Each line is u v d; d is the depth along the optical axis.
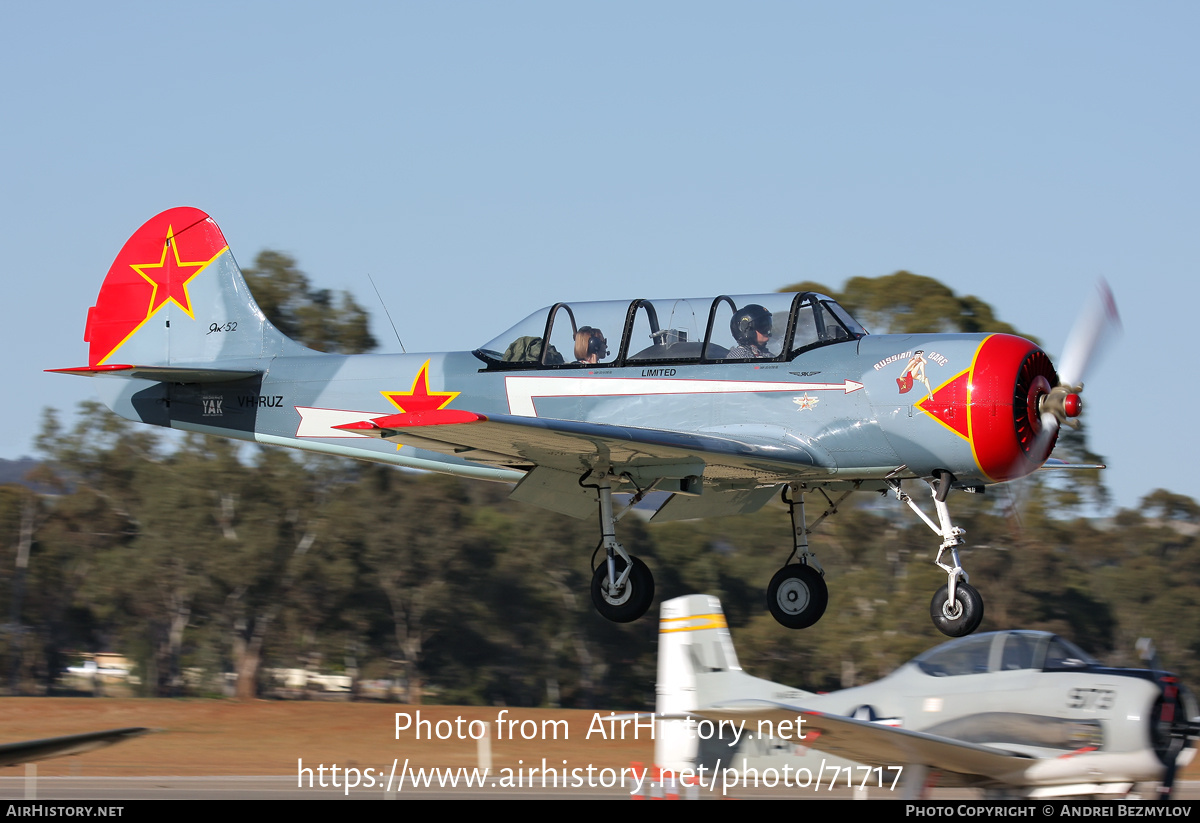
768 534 97.88
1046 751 24.19
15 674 105.06
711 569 97.88
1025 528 81.12
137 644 102.19
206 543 90.56
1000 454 31.88
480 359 37.72
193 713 50.56
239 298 43.38
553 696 101.00
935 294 74.31
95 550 101.69
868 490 37.12
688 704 27.19
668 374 34.94
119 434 101.50
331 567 92.50
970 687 25.12
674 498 38.28
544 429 29.64
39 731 46.41
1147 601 85.56
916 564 80.94
